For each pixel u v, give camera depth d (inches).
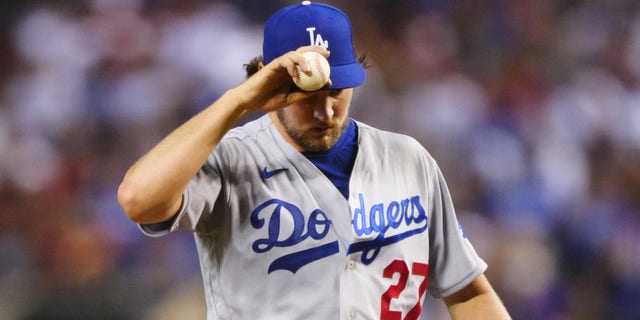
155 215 376.8
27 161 1296.8
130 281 1004.6
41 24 1481.3
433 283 472.7
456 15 1696.6
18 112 1384.1
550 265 1298.0
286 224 414.9
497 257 1259.2
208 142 376.8
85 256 1129.4
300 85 380.2
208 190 403.2
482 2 1713.8
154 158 372.2
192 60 1438.2
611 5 1776.6
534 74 1626.5
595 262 1338.6
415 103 1493.6
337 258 417.1
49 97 1384.1
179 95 1401.3
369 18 1652.3
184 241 1110.4
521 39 1689.2
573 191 1430.9
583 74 1647.4
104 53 1443.2
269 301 414.3
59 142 1334.9
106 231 1167.0
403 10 1675.7
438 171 461.4
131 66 1433.3
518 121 1491.1
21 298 974.4
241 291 417.1
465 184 1374.3
